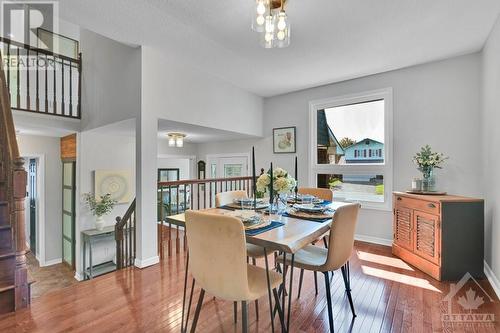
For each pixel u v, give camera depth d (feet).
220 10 6.91
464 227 8.02
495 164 7.52
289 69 11.03
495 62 7.51
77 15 7.14
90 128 12.83
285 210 6.85
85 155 14.07
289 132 14.40
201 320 6.02
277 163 14.98
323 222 5.75
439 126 10.11
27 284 6.46
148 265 9.00
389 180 11.28
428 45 8.81
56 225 16.38
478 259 7.98
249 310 6.50
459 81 9.70
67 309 6.34
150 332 5.54
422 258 8.68
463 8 6.70
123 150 15.51
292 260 5.22
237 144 17.10
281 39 6.16
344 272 6.37
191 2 6.57
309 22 7.34
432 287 7.58
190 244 4.79
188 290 7.35
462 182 9.63
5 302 6.17
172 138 14.02
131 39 8.56
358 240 12.17
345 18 7.16
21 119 11.99
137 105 9.20
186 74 10.62
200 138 16.51
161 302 6.72
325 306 6.61
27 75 12.23
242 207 7.11
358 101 12.16
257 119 14.93
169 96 9.93
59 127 13.20
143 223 8.93
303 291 7.39
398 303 6.73
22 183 6.49
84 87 13.43
